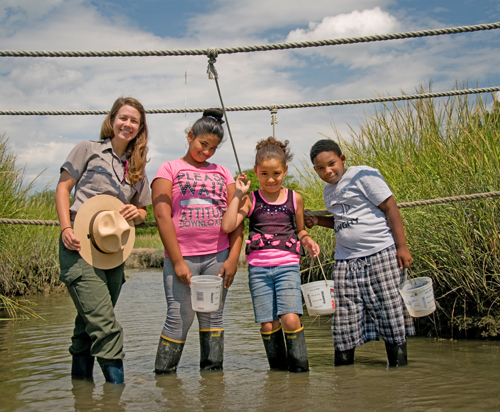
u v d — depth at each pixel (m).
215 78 3.43
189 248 3.22
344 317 3.29
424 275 4.32
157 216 3.17
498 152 4.31
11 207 7.51
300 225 3.48
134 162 3.21
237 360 3.49
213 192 3.30
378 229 3.29
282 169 3.30
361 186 3.34
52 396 2.63
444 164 4.55
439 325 4.17
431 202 3.68
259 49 3.43
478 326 3.91
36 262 8.50
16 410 2.39
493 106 4.80
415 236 4.39
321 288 3.21
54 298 7.71
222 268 3.26
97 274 2.96
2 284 7.70
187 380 2.94
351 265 3.33
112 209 3.09
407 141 5.38
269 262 3.24
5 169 7.42
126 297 7.66
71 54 3.42
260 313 3.25
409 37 3.41
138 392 2.68
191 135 3.33
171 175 3.27
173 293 3.17
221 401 2.47
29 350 3.89
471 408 2.25
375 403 2.36
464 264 4.12
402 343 3.17
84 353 3.09
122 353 2.97
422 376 2.84
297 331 3.12
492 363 3.08
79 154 3.06
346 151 5.94
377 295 3.25
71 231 2.85
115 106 3.19
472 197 3.65
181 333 3.16
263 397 2.52
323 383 2.77
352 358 3.27
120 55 3.43
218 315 3.28
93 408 2.40
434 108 5.16
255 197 3.42
